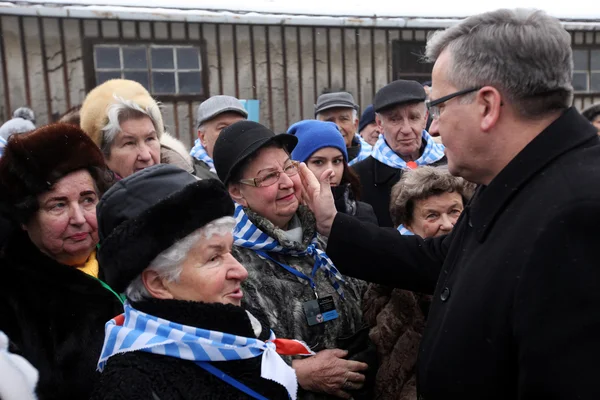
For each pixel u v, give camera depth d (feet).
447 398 4.29
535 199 4.04
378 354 6.35
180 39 23.29
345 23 24.38
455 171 4.75
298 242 6.35
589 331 3.51
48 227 5.12
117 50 22.66
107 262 4.22
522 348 3.75
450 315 4.34
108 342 4.27
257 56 24.18
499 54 4.18
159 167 4.52
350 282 6.91
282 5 24.38
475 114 4.37
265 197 6.26
